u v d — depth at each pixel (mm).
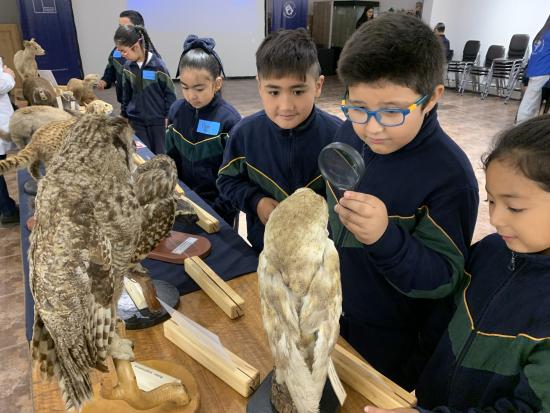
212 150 1820
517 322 712
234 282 1091
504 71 7043
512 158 607
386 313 1102
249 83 8820
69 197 562
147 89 3061
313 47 1221
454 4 8117
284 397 669
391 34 759
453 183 892
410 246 820
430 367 916
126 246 633
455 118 5918
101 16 7398
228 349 874
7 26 6285
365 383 754
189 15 8461
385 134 830
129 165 647
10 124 1972
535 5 6906
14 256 2578
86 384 596
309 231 528
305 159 1355
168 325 890
